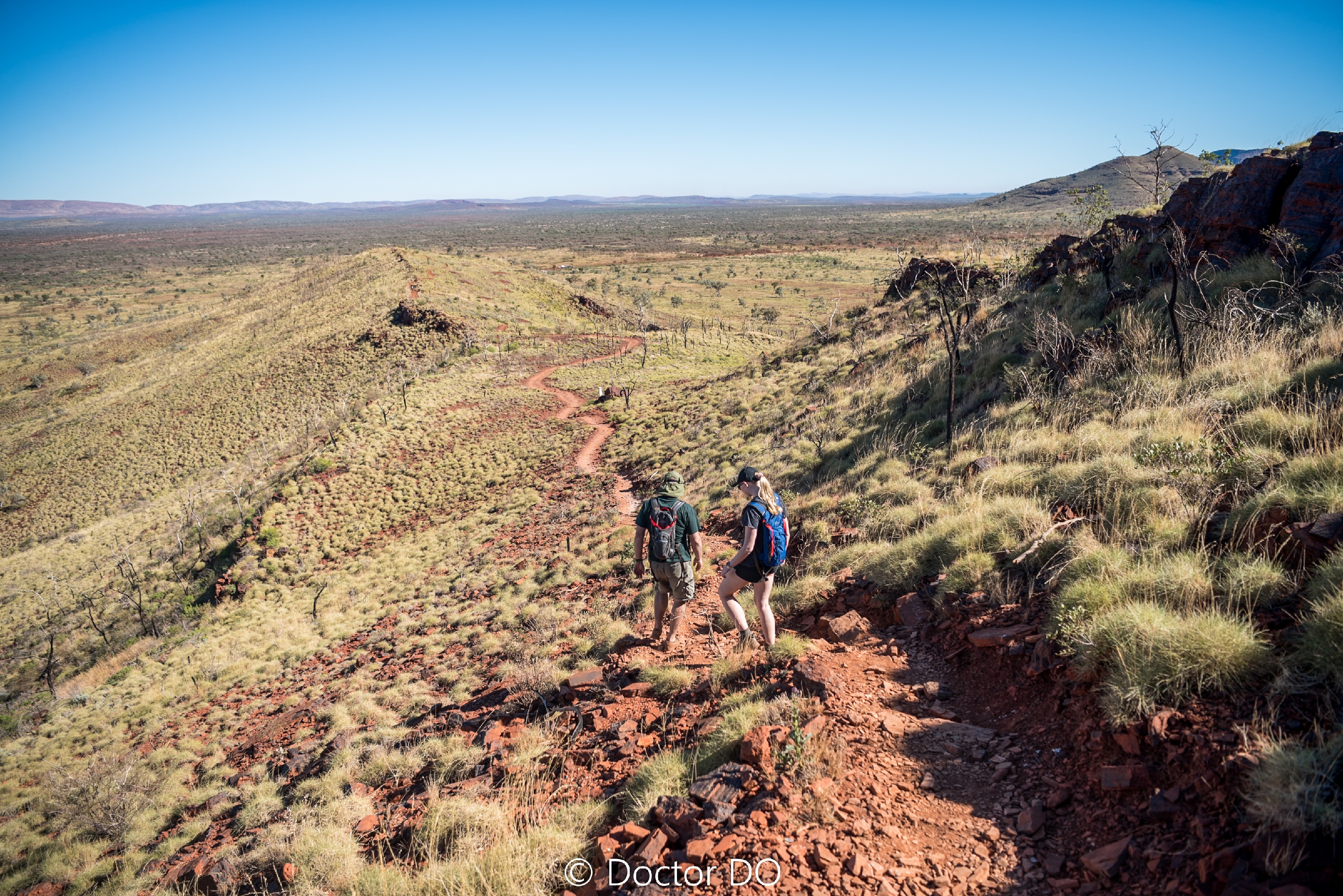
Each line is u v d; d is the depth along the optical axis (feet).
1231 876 7.63
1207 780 9.06
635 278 591.78
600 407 152.05
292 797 26.20
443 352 244.63
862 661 16.51
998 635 15.08
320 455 144.66
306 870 15.75
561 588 45.80
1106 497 18.31
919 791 11.19
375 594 76.69
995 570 17.85
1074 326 42.11
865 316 98.58
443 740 22.72
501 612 47.03
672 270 645.10
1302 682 9.62
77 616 114.83
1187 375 27.09
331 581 90.48
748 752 12.04
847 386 64.80
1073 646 12.65
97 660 95.35
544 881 11.26
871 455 38.99
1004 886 8.98
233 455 203.82
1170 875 8.22
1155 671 10.74
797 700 13.98
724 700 15.97
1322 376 20.10
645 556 22.82
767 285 541.75
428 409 173.88
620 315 365.20
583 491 85.76
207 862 21.42
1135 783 9.78
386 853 15.93
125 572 126.41
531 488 100.27
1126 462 19.40
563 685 22.26
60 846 35.65
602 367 214.48
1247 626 10.82
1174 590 12.77
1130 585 13.61
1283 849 7.48
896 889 8.95
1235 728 9.36
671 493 21.81
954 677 15.42
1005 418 33.27
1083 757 10.96
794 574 25.58
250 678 60.49
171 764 41.88
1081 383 32.50
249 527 117.91
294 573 100.83
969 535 19.75
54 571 142.61
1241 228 36.09
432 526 103.14
